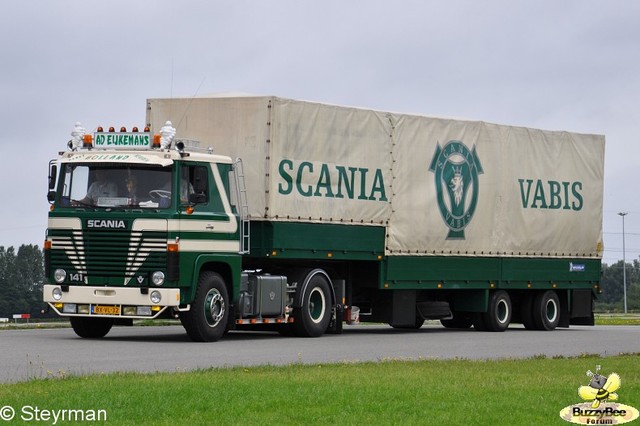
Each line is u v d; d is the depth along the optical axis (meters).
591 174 47.66
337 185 36.84
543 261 45.53
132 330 39.25
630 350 34.19
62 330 38.25
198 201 32.03
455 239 41.47
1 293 101.25
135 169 31.89
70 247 32.09
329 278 37.47
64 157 32.47
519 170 44.34
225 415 17.28
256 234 34.84
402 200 39.31
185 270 31.64
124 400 18.16
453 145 41.41
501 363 26.41
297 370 23.34
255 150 34.88
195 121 35.78
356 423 16.86
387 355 29.48
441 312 42.38
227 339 34.50
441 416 17.58
